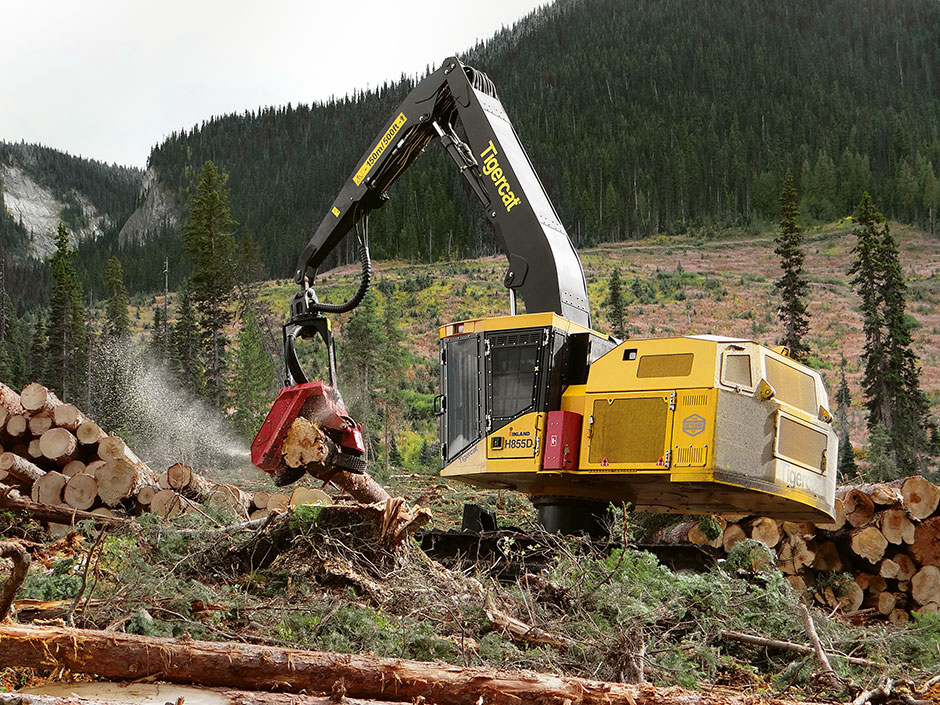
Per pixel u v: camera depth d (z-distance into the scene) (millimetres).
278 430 10031
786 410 10430
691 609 7945
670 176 182000
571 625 7027
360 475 10172
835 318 90062
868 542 12055
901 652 7980
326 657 5090
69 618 6199
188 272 181875
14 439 12602
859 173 176125
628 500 11516
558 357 11094
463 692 5074
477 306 101500
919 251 143250
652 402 10398
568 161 196125
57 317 62781
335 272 152250
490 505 18547
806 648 7336
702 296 101000
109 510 11680
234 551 8539
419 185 172625
